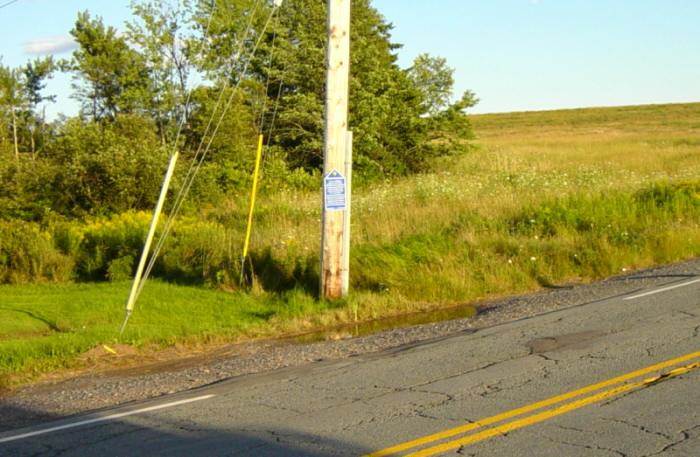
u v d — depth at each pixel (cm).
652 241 1667
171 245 1706
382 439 619
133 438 670
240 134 3183
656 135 6462
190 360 1062
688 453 550
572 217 1827
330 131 1336
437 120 3853
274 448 615
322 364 928
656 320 991
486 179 2673
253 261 1564
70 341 1123
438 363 868
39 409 820
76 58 4725
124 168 2300
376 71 3581
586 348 875
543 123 9281
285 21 3806
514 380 768
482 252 1584
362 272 1492
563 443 584
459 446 590
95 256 1734
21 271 1716
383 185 3003
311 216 2059
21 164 2359
